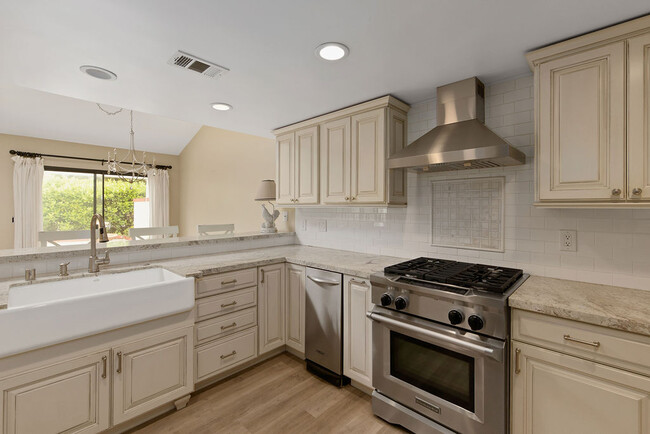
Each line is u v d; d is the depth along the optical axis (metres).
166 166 6.22
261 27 1.46
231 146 4.85
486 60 1.78
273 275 2.54
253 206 4.43
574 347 1.32
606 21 1.40
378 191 2.34
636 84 1.36
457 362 1.62
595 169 1.46
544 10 1.33
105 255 2.12
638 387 1.19
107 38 1.54
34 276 1.78
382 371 1.91
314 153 2.80
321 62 1.80
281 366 2.53
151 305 1.74
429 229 2.39
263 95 2.29
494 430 1.49
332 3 1.29
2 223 4.65
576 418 1.33
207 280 2.11
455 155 1.76
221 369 2.20
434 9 1.33
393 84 2.10
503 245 2.03
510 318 1.50
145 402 1.76
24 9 1.30
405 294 1.78
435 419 1.68
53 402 1.46
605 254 1.69
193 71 1.91
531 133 1.93
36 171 4.84
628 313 1.26
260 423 1.86
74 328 1.48
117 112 4.78
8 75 1.95
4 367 1.34
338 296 2.22
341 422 1.88
